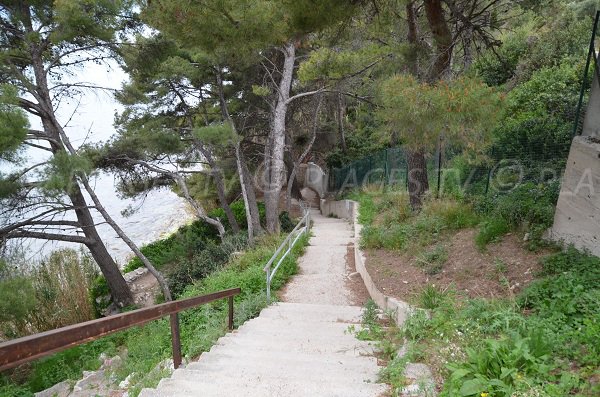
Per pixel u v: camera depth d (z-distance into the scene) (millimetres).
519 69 14742
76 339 2602
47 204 10656
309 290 8906
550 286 4699
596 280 4578
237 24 6359
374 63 11703
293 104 21312
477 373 2957
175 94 16391
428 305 5316
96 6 10227
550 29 15156
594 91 5742
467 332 3998
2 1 10258
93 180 12391
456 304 5152
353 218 16359
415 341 4219
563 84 11719
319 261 11438
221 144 13836
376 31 10234
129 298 13383
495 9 9945
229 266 11312
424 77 8906
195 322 7191
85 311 12922
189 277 13547
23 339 2205
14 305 7965
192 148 16422
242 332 5781
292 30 7109
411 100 5559
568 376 2809
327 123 25484
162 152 14086
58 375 8203
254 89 14883
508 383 2867
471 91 5547
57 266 12969
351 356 4504
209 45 6625
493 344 3207
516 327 3994
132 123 15641
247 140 20281
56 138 11594
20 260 11219
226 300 7996
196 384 3582
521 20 13523
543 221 6551
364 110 26484
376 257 9328
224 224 20984
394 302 6246
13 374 9000
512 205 7289
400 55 9672
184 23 6117
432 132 5789
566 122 9930
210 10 6016
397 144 21016
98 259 12812
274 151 17156
